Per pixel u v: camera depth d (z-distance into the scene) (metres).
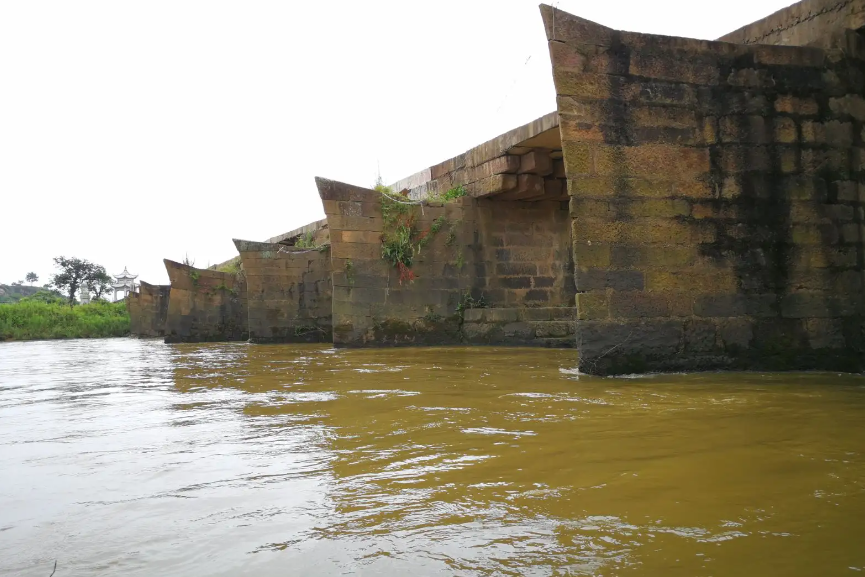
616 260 6.89
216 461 3.27
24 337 37.78
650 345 6.90
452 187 15.02
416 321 13.88
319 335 19.75
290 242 24.84
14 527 2.36
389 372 7.62
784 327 7.18
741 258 7.17
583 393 5.38
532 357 9.81
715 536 2.08
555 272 14.78
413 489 2.67
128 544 2.15
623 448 3.30
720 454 3.15
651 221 6.99
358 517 2.34
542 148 12.91
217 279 25.58
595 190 6.87
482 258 14.30
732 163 7.23
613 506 2.40
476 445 3.43
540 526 2.20
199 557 2.02
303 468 3.07
